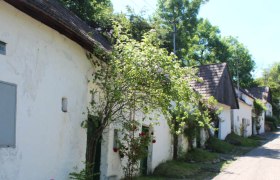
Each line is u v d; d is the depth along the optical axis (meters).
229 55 48.66
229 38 50.50
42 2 8.44
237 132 36.47
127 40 9.76
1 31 6.46
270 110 61.84
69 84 8.77
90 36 10.52
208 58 45.31
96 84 9.83
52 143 8.02
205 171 16.17
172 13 34.47
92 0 16.66
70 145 8.80
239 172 16.17
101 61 9.93
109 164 11.25
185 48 34.69
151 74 9.27
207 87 27.72
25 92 7.09
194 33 37.72
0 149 6.36
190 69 10.16
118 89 9.42
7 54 6.61
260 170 16.86
